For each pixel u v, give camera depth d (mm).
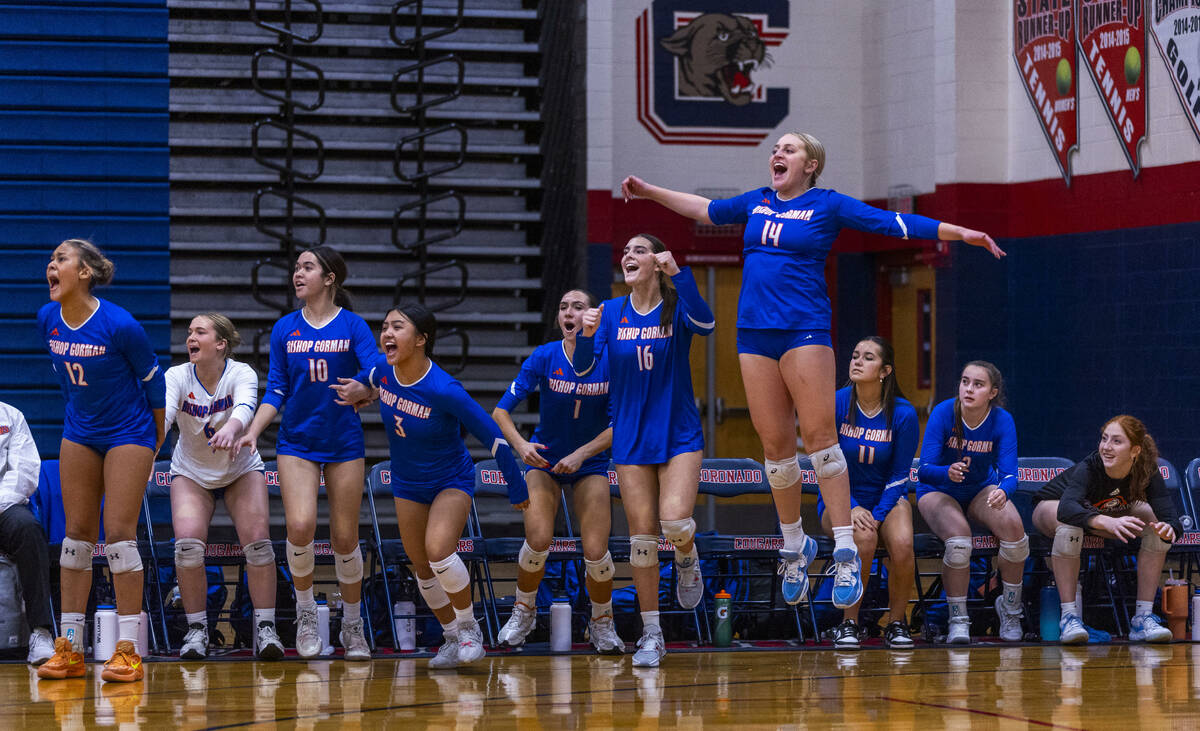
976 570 17047
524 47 23969
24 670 13125
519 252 23297
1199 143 21703
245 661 13836
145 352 12430
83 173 19375
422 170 21953
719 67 27953
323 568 20719
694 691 11805
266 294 22500
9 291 18625
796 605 15703
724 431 28203
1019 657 14070
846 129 28375
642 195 12312
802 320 11484
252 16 20922
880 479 15438
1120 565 16406
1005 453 15461
